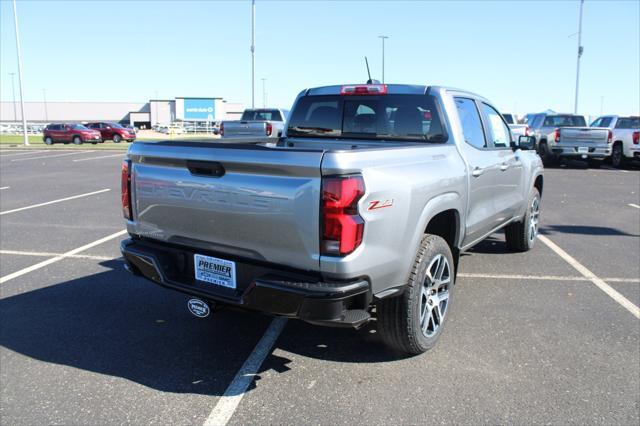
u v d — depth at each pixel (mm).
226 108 96438
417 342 3680
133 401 3271
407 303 3525
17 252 6711
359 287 3000
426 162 3756
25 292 5223
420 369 3646
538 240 7457
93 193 12008
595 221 8875
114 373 3623
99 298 5062
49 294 5168
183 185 3412
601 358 3795
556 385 3420
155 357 3857
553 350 3922
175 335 4238
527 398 3266
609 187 13305
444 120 4434
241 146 3168
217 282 3389
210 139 4871
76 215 9242
